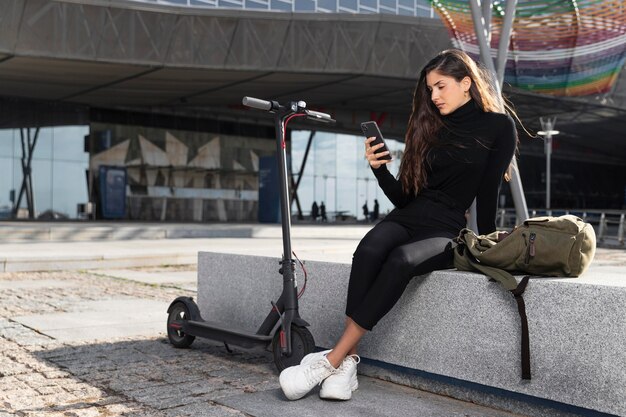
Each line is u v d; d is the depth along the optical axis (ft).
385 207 127.95
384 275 10.34
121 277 31.55
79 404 10.55
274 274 14.57
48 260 34.40
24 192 95.35
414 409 10.42
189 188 109.91
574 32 66.64
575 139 151.84
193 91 91.91
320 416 9.98
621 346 8.83
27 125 96.02
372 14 75.82
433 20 77.66
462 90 11.27
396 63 79.71
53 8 66.59
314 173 120.16
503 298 10.21
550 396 9.59
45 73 77.92
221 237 63.10
